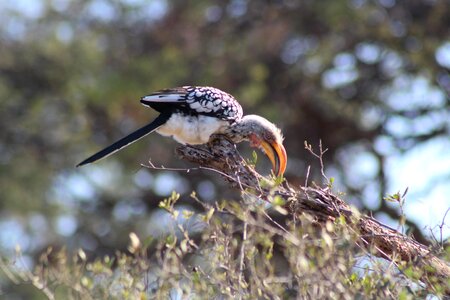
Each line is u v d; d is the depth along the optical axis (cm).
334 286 537
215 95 830
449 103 1708
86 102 1717
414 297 559
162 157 1662
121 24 1784
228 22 1758
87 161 812
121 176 1723
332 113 1736
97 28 1789
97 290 626
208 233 612
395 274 574
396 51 1733
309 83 1744
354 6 1692
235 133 855
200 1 1744
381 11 1727
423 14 1711
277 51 1747
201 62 1731
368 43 1742
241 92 1675
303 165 1691
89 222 1692
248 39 1747
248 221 579
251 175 708
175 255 603
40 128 1739
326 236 542
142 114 1669
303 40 1762
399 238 627
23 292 1210
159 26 1772
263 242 592
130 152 1659
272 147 867
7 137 1734
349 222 647
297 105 1738
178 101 823
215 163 732
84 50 1733
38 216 1684
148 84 1647
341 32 1734
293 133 1722
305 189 661
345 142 1744
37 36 1767
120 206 1714
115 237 1678
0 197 1681
